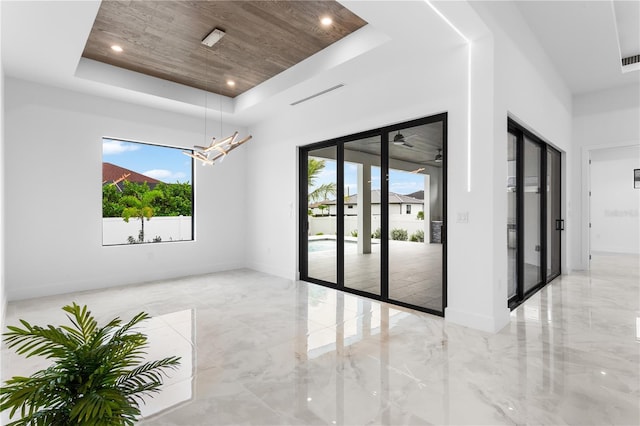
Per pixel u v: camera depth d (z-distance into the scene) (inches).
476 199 125.8
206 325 130.8
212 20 136.8
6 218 163.6
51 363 98.9
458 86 131.6
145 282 206.8
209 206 240.2
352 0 104.6
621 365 96.3
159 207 230.4
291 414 74.1
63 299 167.3
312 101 197.9
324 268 199.2
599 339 115.2
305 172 212.5
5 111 163.5
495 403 77.9
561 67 198.4
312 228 207.2
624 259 297.7
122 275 200.8
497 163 124.3
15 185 166.1
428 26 117.7
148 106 209.5
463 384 86.3
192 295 175.6
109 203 212.8
